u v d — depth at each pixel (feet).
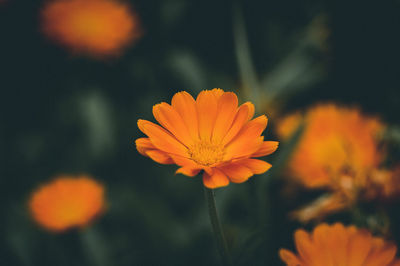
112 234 1.57
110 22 1.87
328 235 1.09
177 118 1.11
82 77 1.97
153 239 1.48
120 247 1.52
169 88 1.97
